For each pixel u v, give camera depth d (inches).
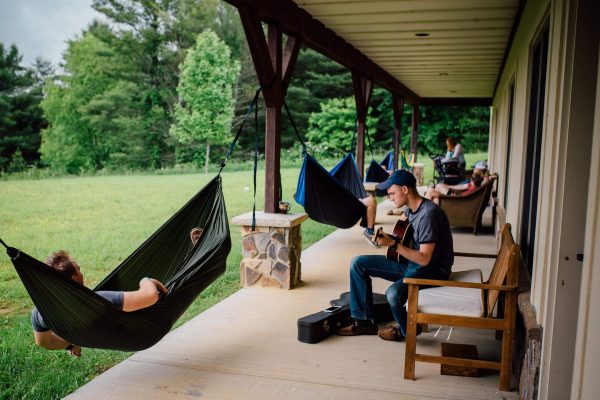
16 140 1021.8
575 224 88.0
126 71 1039.6
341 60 261.9
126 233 359.6
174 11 1082.1
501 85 349.1
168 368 119.3
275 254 180.9
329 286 185.2
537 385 94.0
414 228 129.3
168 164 1016.9
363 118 329.7
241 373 117.0
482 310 112.0
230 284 206.5
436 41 257.6
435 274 128.6
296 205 479.8
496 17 206.2
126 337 100.1
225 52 926.4
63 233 359.6
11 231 367.6
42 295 87.1
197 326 145.1
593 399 70.5
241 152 1001.5
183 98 957.8
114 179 799.7
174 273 136.6
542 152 109.0
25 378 121.4
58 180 796.6
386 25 224.1
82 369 126.6
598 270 71.6
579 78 86.8
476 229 287.4
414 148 573.6
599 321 69.7
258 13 164.6
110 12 1050.1
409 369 113.8
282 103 187.2
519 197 164.2
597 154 74.8
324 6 193.5
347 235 286.2
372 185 348.2
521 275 133.0
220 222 136.6
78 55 1040.8
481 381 113.6
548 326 91.0
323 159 954.7
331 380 113.7
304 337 133.8
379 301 149.1
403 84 452.4
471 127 998.4
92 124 1008.9
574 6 87.0
